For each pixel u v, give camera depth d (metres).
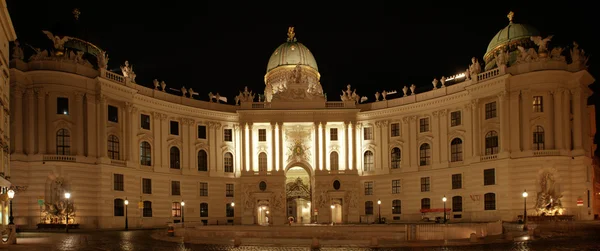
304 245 36.19
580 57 64.56
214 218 76.56
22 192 57.94
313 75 89.00
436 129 72.81
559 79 62.94
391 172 76.50
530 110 63.41
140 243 37.66
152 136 71.38
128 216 65.25
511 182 62.84
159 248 34.09
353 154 78.25
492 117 66.69
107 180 62.69
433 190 72.19
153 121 71.75
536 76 63.06
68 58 62.12
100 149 62.84
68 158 59.91
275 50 91.19
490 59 72.94
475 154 67.44
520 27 70.69
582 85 64.50
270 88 88.06
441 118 72.50
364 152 79.44
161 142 72.38
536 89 63.41
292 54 88.00
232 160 79.81
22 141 59.34
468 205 67.69
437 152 72.31
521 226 49.28
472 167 67.38
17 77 59.28
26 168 58.75
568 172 61.88
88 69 63.50
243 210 76.69
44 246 34.03
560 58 63.56
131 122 67.88
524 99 63.81
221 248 34.44
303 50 89.06
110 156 64.94
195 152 76.25
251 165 78.06
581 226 49.44
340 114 78.88
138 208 67.19
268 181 77.25
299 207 85.62
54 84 60.59
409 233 38.50
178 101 75.50
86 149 62.16
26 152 59.28
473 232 38.94
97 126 63.19
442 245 34.69
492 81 65.44
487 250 31.16
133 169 66.94
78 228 58.53
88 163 61.50
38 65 60.53
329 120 78.88
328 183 77.50
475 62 68.56
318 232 41.38
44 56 61.03
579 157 61.97
